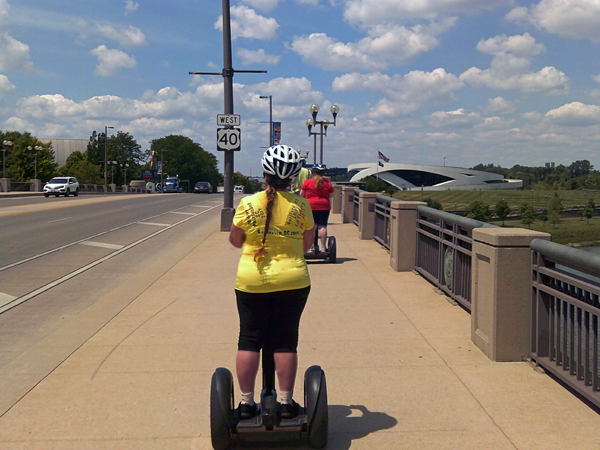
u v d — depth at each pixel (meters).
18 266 10.27
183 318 6.17
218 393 3.13
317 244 9.55
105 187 71.81
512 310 4.53
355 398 3.94
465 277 6.31
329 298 6.98
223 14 14.54
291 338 3.15
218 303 6.86
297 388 4.13
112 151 125.88
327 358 4.78
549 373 4.29
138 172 139.75
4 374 4.52
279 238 3.08
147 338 5.44
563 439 3.29
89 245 13.18
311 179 9.38
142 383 4.28
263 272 3.04
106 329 5.77
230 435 3.18
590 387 3.71
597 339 3.59
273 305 3.10
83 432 3.49
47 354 4.99
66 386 4.24
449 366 4.51
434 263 7.70
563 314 4.01
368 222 12.90
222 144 14.86
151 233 15.76
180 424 3.59
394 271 8.78
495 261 4.50
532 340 4.49
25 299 7.59
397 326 5.71
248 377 3.15
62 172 117.19
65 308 7.09
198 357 4.87
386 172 161.38
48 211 24.81
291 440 3.27
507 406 3.75
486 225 5.36
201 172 140.25
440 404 3.81
